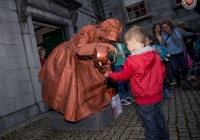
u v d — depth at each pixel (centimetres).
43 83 306
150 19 1174
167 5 1113
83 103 278
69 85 274
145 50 181
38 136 303
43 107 523
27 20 535
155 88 179
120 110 360
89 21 997
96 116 280
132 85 185
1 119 394
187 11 1061
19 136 323
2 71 429
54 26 746
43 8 616
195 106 326
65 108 268
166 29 483
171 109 331
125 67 183
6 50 452
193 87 478
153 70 183
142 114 184
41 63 594
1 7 467
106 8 1321
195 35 482
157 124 194
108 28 261
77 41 270
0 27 453
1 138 329
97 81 296
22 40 508
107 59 235
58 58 300
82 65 296
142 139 230
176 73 505
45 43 816
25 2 513
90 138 259
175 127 249
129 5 1251
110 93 346
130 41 188
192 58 580
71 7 788
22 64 489
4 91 423
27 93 485
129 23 1242
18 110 446
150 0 1161
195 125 245
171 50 488
